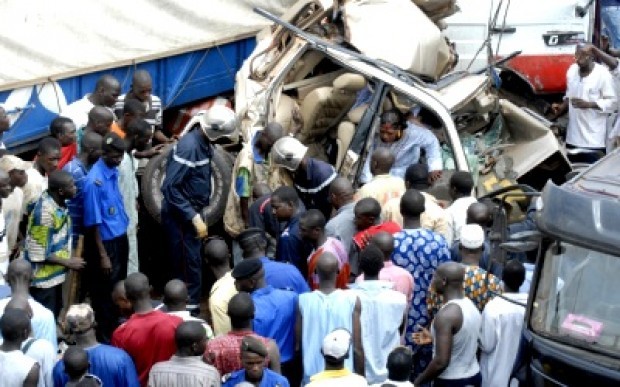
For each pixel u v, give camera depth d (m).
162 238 17.36
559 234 11.33
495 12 20.62
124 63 18.70
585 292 11.39
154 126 18.03
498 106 18.45
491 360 12.99
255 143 16.66
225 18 19.78
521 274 13.25
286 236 14.71
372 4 18.38
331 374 11.47
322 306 12.84
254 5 20.09
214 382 11.66
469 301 12.83
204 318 16.95
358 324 12.85
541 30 21.28
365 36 18.02
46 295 15.09
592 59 21.14
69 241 15.24
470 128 18.53
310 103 17.62
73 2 18.06
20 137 17.55
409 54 17.84
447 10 19.34
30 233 14.98
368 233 14.38
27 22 17.62
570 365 11.23
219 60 19.88
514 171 18.08
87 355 11.92
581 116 21.25
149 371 12.39
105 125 16.11
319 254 14.00
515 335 12.88
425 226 15.05
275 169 16.39
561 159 18.72
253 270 12.85
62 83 18.02
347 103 17.66
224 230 17.44
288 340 13.01
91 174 15.49
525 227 15.23
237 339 12.08
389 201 15.21
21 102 17.55
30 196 15.50
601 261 11.30
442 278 12.81
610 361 11.14
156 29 19.05
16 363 11.70
